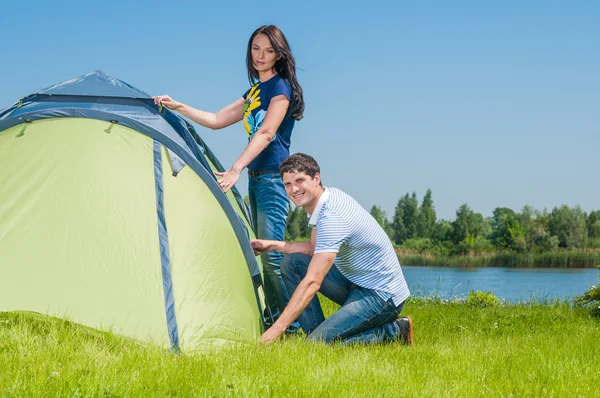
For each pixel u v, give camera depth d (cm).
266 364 354
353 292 462
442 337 560
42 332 375
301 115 512
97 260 414
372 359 392
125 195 441
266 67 500
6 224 422
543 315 796
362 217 451
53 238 418
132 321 396
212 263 442
